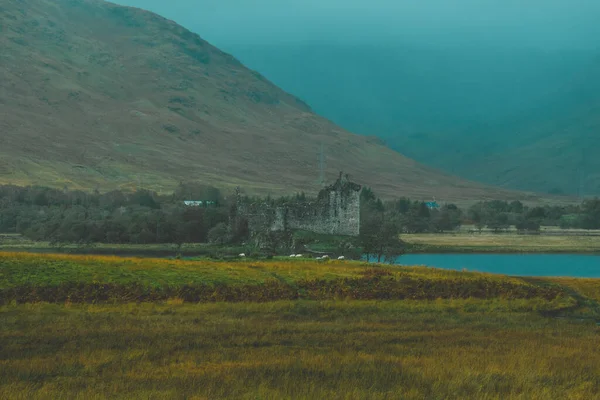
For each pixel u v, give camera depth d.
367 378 45.94
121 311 69.75
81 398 40.56
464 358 52.72
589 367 50.75
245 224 189.62
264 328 63.47
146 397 40.84
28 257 87.94
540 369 49.47
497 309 78.44
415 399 41.62
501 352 55.69
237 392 42.12
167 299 75.38
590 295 87.12
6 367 47.91
